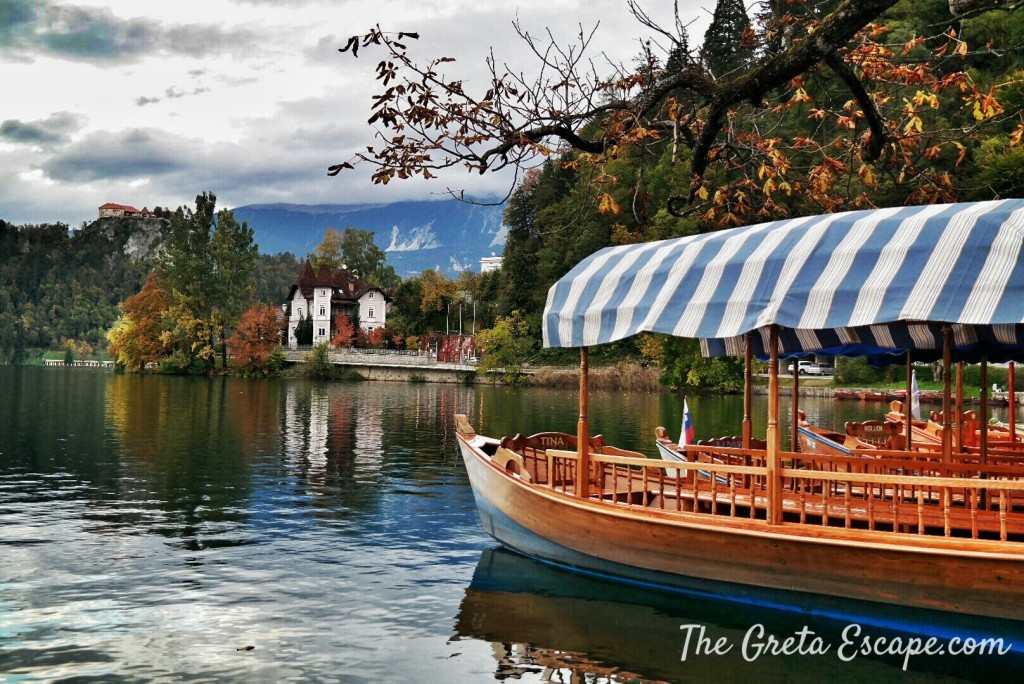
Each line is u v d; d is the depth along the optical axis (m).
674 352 61.00
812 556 9.48
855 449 12.46
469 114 7.95
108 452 25.38
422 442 28.98
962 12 8.66
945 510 8.98
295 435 30.83
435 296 104.12
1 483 19.61
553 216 84.12
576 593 11.09
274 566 12.46
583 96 8.50
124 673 8.43
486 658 8.87
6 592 11.08
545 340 11.88
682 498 11.91
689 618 10.13
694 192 10.15
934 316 8.23
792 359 15.15
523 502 12.42
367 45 7.64
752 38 9.83
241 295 90.19
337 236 140.50
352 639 9.41
